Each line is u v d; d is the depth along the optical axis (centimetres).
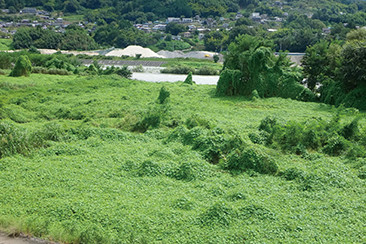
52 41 10888
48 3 18225
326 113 2264
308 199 1105
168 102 2419
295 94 2809
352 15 13488
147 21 16400
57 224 962
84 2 18325
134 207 1038
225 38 11650
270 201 1084
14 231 932
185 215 995
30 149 1520
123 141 1689
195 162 1328
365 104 2466
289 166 1353
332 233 913
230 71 2878
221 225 952
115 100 2606
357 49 2464
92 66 4794
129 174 1298
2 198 1090
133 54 9094
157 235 916
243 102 2625
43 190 1137
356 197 1114
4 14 16800
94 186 1179
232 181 1241
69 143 1653
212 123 1827
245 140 1504
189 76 3581
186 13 16875
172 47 12650
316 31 10038
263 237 902
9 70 4216
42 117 2227
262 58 2794
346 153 1492
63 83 3297
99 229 936
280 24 15088
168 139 1684
